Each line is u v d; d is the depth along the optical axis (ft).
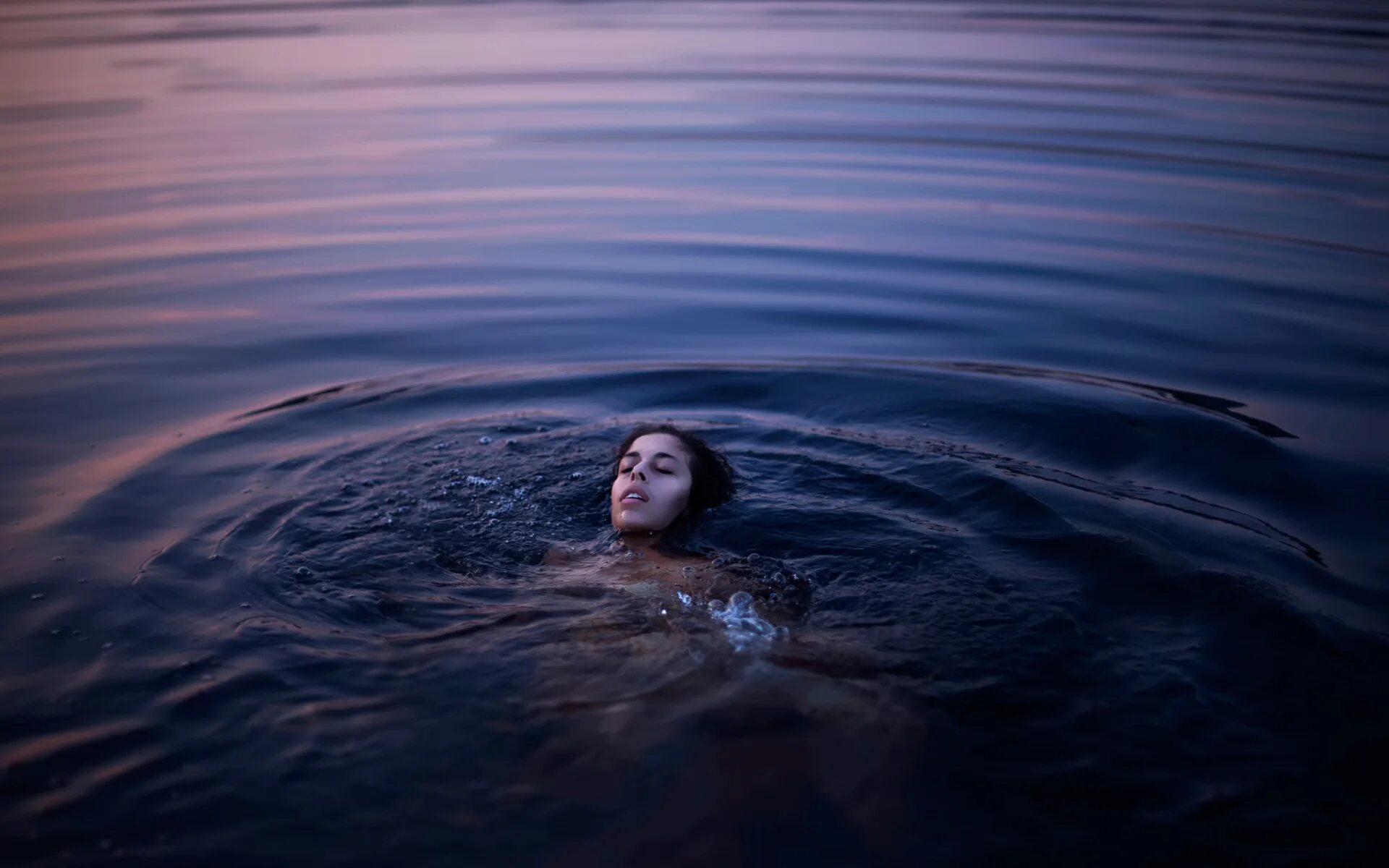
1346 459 16.83
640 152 39.86
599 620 12.07
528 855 8.71
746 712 10.14
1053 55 57.36
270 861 8.71
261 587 12.96
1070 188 33.94
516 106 47.75
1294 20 68.44
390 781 9.52
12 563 13.57
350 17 77.87
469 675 10.98
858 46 63.10
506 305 25.22
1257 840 8.91
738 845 8.77
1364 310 23.76
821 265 27.84
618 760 9.63
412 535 14.52
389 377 21.09
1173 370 20.74
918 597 12.62
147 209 32.42
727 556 13.97
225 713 10.46
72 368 21.18
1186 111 43.01
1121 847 8.84
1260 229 29.53
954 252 28.66
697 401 20.08
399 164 38.04
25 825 9.03
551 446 18.06
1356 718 10.43
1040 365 21.22
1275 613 12.03
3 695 10.75
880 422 18.90
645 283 26.71
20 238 29.58
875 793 9.29
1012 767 9.64
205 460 17.07
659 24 74.43
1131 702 10.56
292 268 27.68
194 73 55.11
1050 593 12.72
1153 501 15.43
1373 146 36.83
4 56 59.57
